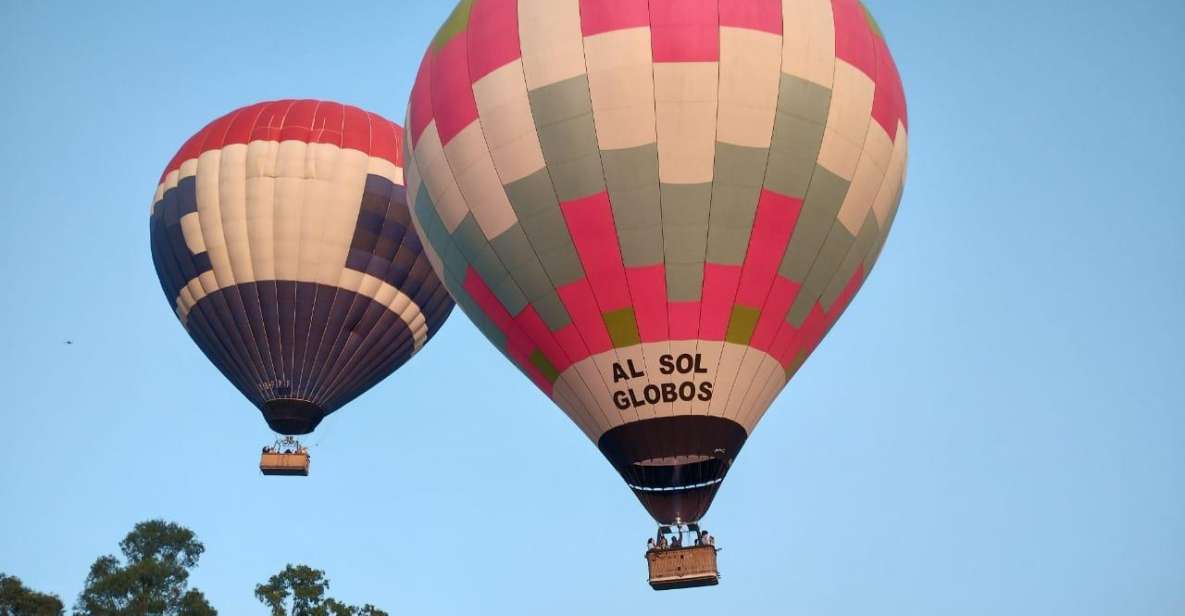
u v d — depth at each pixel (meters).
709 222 28.34
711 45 28.47
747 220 28.47
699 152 28.28
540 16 29.44
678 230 28.34
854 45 29.92
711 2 28.83
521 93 29.06
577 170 28.50
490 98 29.38
